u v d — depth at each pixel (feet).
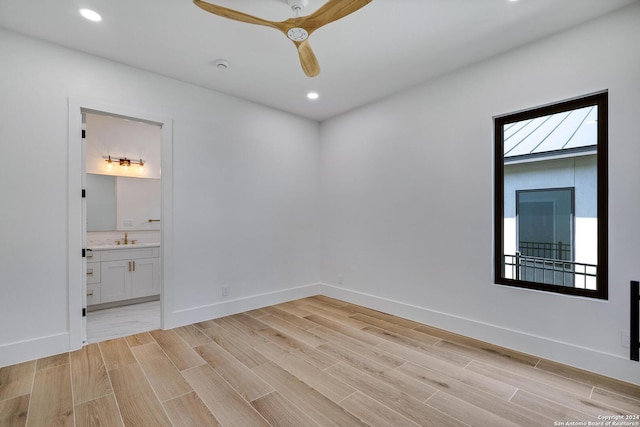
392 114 11.26
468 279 9.18
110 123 13.91
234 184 11.38
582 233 7.95
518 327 8.16
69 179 8.13
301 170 13.60
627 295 6.59
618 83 6.66
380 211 11.68
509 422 5.36
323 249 14.11
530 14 6.80
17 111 7.48
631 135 6.52
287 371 7.13
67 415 5.55
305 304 12.58
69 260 8.11
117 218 14.03
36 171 7.70
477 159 8.96
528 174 8.84
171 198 9.87
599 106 7.04
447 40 7.82
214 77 9.89
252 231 11.91
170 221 9.84
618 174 6.68
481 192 8.89
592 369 6.98
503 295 8.45
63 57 8.07
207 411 5.68
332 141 13.69
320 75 9.75
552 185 8.42
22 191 7.53
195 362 7.56
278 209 12.74
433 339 8.96
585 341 7.12
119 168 14.10
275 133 12.65
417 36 7.64
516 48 8.18
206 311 10.61
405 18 6.91
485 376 6.88
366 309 11.90
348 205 12.94
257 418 5.49
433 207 10.02
